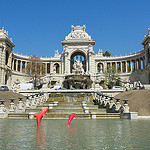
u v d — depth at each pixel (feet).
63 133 31.07
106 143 23.38
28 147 21.36
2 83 188.55
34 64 219.82
